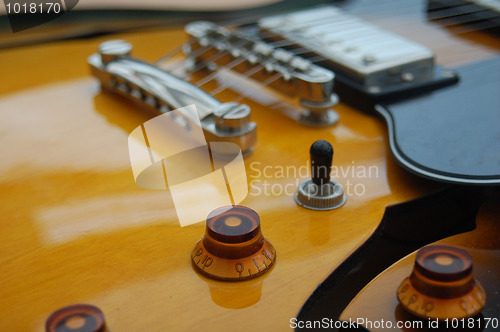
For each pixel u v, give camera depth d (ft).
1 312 1.00
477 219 1.13
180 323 0.98
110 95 1.44
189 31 1.52
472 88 1.38
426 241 1.18
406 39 1.57
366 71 1.35
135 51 1.61
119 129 1.33
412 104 1.33
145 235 1.09
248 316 0.99
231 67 1.43
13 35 1.69
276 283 1.02
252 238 1.02
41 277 1.04
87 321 0.91
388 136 1.25
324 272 1.04
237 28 1.73
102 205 1.15
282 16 1.60
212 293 1.01
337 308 1.05
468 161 1.16
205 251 1.03
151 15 1.80
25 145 1.29
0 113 1.39
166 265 1.05
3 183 1.20
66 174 1.22
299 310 0.99
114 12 1.77
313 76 1.31
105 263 1.05
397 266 1.04
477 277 1.04
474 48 1.57
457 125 1.25
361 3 1.94
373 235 1.09
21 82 1.50
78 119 1.36
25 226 1.11
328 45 1.46
